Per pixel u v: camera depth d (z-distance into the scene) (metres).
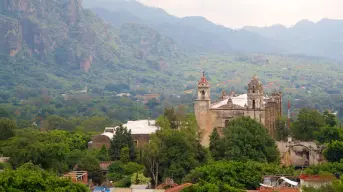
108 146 172.50
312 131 175.25
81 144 175.00
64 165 135.38
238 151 132.38
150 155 130.12
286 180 107.06
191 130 144.12
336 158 139.00
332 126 182.88
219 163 120.69
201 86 161.50
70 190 97.00
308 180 103.44
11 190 91.75
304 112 183.75
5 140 165.00
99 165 139.50
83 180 127.44
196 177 115.31
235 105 159.88
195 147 136.00
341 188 96.00
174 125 152.50
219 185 105.44
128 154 149.00
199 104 161.38
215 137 141.25
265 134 140.50
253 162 122.94
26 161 132.25
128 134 155.12
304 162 152.75
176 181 125.44
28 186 94.44
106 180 132.25
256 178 110.38
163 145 133.00
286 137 180.88
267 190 101.56
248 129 139.12
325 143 155.00
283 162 147.25
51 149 135.75
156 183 127.12
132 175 127.25
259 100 158.88
